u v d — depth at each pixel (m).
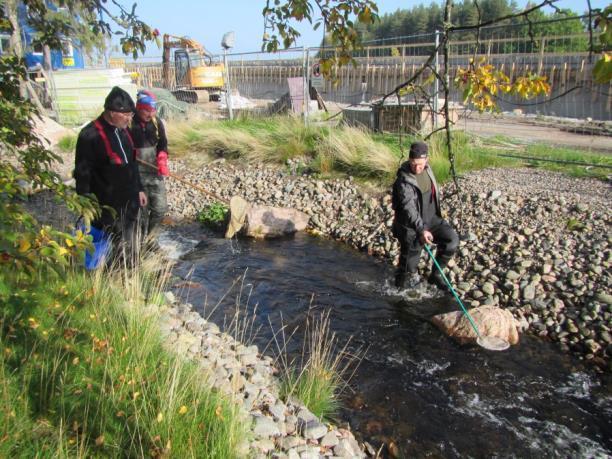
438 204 5.58
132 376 3.07
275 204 9.17
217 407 2.97
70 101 16.06
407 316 5.58
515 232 6.57
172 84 21.66
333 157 9.77
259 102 19.97
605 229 6.22
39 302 3.79
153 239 7.02
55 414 2.66
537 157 9.41
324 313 5.64
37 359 3.05
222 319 5.44
